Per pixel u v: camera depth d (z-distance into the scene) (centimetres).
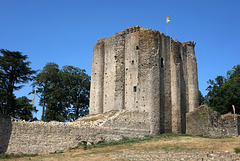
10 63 5397
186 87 5306
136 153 2875
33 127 3322
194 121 4350
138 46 4944
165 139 3809
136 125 4269
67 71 6550
